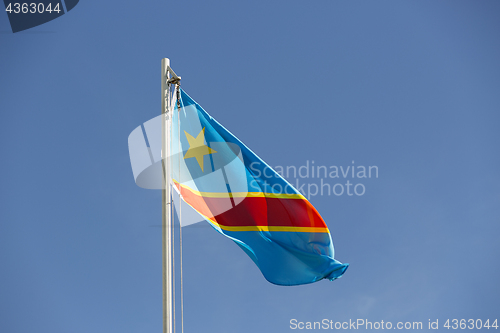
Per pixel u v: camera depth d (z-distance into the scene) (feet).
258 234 35.99
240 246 35.09
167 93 34.78
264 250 35.76
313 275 35.22
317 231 35.78
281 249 35.78
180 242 32.01
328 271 34.81
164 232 31.37
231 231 35.86
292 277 35.29
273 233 35.96
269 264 35.53
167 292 30.50
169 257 31.14
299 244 35.78
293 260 35.63
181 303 31.40
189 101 36.55
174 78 34.76
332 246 35.78
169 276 30.86
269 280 35.14
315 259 35.40
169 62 35.70
